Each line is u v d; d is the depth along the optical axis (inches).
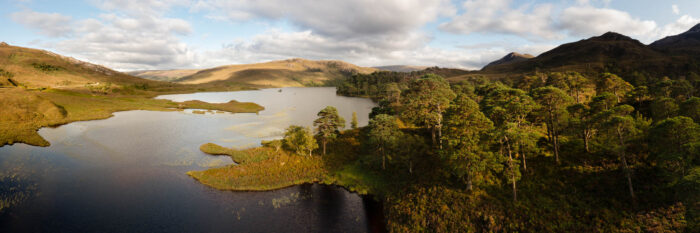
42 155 2311.8
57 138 2856.8
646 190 1198.9
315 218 1462.8
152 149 2546.8
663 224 1031.6
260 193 1716.3
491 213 1290.6
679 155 1003.9
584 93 3316.9
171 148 2586.1
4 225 1311.5
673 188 1133.7
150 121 3983.8
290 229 1364.4
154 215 1446.9
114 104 5280.5
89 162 2178.9
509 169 1374.3
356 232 1358.3
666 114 1658.5
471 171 1374.3
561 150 1644.9
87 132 3161.9
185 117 4389.8
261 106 5984.3
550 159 1573.6
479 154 1358.3
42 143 2608.3
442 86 3745.1
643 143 1444.4
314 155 2265.0
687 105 1480.1
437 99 2255.2
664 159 1078.4
